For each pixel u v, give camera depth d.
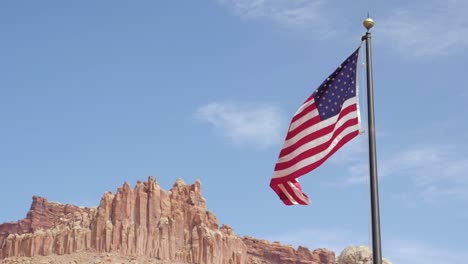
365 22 36.88
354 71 38.66
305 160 39.12
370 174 34.72
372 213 34.12
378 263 33.41
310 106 39.56
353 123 38.25
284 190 41.66
